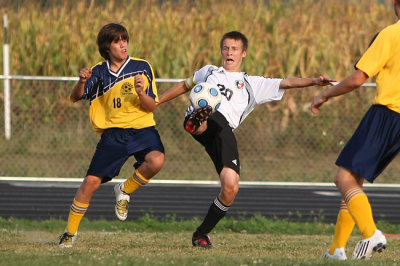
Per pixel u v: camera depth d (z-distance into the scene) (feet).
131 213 127.65
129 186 76.74
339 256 62.39
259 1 261.85
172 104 194.90
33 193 152.05
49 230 101.14
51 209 129.49
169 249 71.97
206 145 74.49
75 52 236.22
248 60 237.45
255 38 243.60
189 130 71.77
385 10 270.46
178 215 127.13
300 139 207.72
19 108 205.77
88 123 198.39
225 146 72.95
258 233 105.70
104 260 56.03
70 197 146.30
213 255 64.23
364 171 58.39
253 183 147.54
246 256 64.80
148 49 239.71
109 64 74.13
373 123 59.52
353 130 209.77
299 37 246.88
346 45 242.37
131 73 73.77
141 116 74.02
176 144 192.95
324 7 269.85
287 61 241.14
